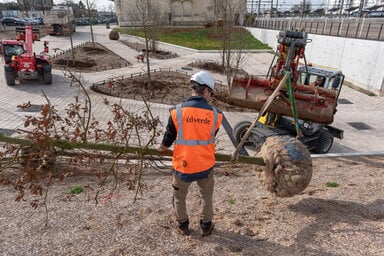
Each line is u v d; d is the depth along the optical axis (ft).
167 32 119.03
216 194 15.29
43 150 11.27
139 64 66.18
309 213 13.12
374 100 48.03
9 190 14.51
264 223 12.24
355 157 23.56
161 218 12.42
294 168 11.76
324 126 28.84
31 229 11.40
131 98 40.29
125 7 141.49
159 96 42.04
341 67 61.36
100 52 76.33
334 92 22.17
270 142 12.70
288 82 15.92
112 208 13.17
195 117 9.58
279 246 10.62
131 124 13.10
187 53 85.51
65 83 45.68
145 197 14.46
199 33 116.26
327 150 27.17
